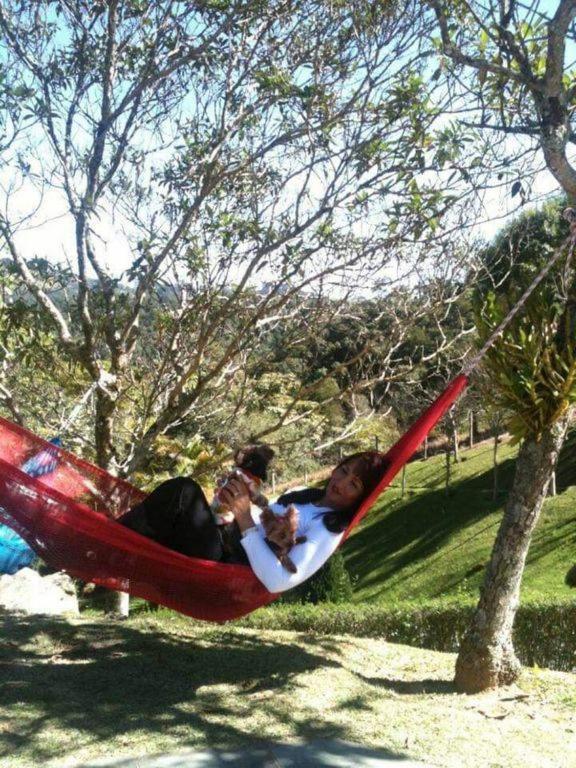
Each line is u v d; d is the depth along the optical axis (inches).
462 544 824.3
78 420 389.1
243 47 301.0
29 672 193.3
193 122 314.3
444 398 192.4
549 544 730.2
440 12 205.8
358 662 228.8
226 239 284.4
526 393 202.2
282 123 299.4
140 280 299.4
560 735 178.1
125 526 170.4
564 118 188.7
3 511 167.6
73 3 297.1
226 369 364.2
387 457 189.3
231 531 180.7
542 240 312.8
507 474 1008.2
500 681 209.0
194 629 250.2
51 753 149.3
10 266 305.0
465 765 156.6
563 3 182.9
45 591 321.1
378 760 154.9
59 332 319.0
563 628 312.2
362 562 868.6
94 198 287.0
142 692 185.0
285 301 293.3
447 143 245.9
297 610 348.8
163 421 312.5
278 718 174.1
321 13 291.0
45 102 285.6
